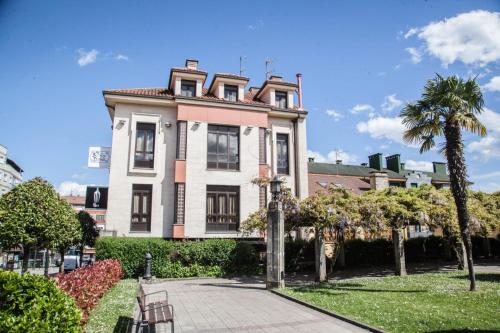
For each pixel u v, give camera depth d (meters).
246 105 22.39
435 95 13.14
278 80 24.73
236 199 21.50
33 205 14.02
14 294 4.42
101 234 19.25
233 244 18.81
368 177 35.75
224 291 13.36
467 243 12.17
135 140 20.62
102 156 20.59
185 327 8.21
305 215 15.59
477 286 12.98
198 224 20.28
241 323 8.52
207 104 21.64
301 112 23.89
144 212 20.22
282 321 8.66
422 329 7.34
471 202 21.91
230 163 21.80
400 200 18.08
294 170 23.61
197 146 21.03
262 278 17.45
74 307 4.87
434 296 11.08
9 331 3.94
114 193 19.73
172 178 20.78
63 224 14.93
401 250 17.89
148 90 22.91
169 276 17.34
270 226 14.07
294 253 20.80
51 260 38.25
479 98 12.98
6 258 28.25
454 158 12.67
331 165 40.12
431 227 19.66
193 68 24.06
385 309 9.26
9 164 54.19
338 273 19.69
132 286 14.30
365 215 15.95
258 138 22.38
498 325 7.55
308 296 11.45
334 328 7.93
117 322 8.12
